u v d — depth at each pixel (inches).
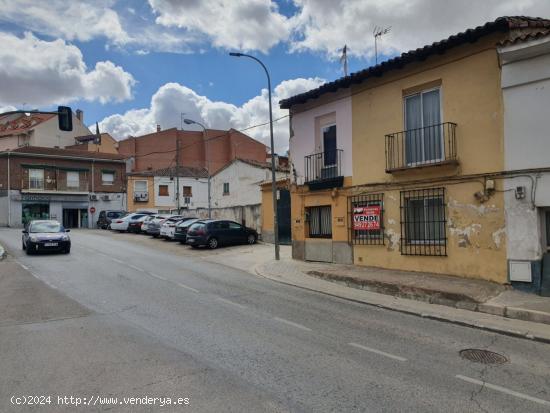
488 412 172.9
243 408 170.9
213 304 370.0
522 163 380.2
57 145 2027.6
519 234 381.1
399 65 479.2
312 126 612.1
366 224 527.8
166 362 222.5
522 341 274.1
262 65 686.5
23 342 255.9
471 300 353.1
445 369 221.1
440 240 452.1
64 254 748.0
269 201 939.3
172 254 783.1
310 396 183.8
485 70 409.7
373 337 277.9
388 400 181.6
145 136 2134.6
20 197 1535.4
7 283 466.3
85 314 328.2
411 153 483.2
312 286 462.3
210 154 2194.9
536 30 390.0
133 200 1818.4
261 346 253.0
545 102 367.9
